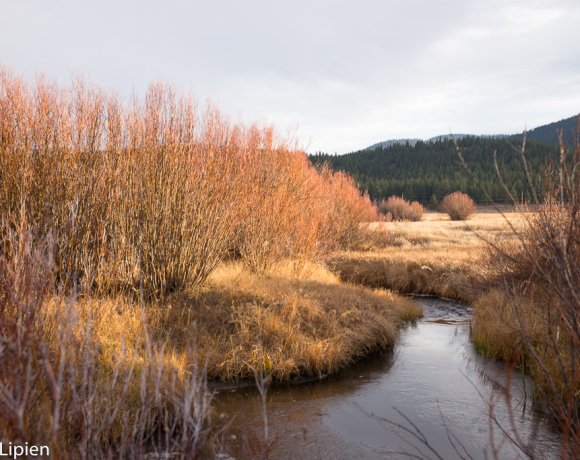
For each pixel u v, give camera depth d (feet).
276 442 11.78
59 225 17.26
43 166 17.99
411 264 43.96
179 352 15.76
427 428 12.83
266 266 29.58
